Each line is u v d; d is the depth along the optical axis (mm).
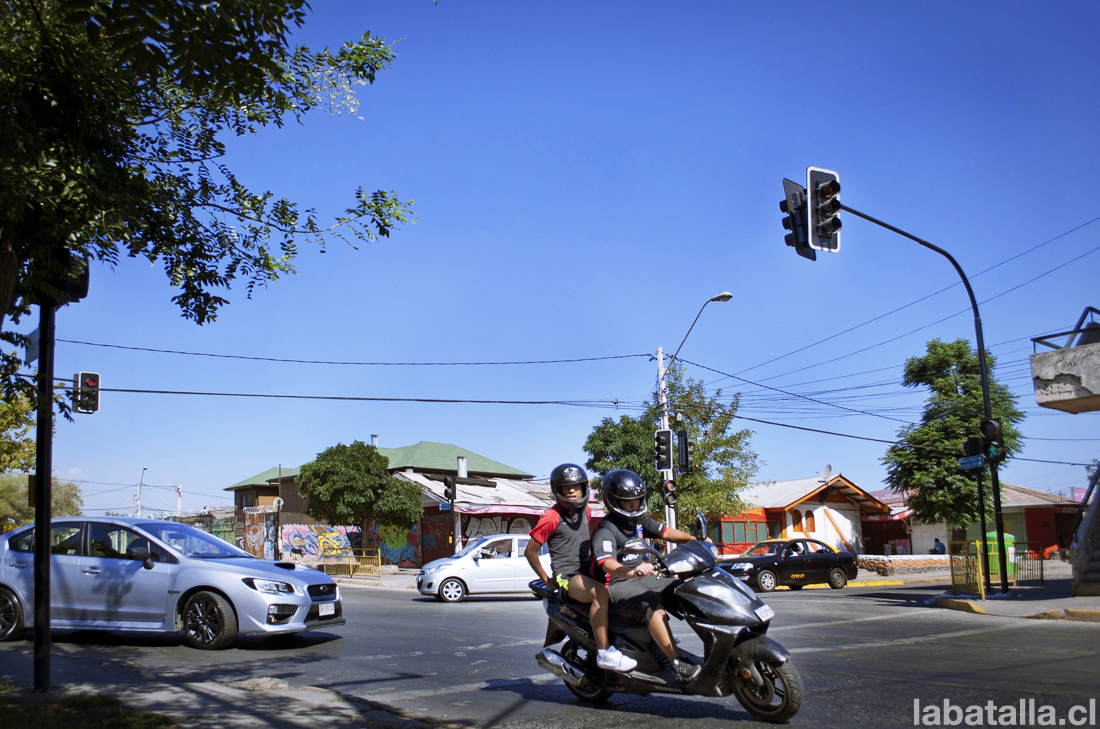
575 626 6281
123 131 7246
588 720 5945
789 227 12555
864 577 29641
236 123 8344
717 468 31703
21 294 7309
